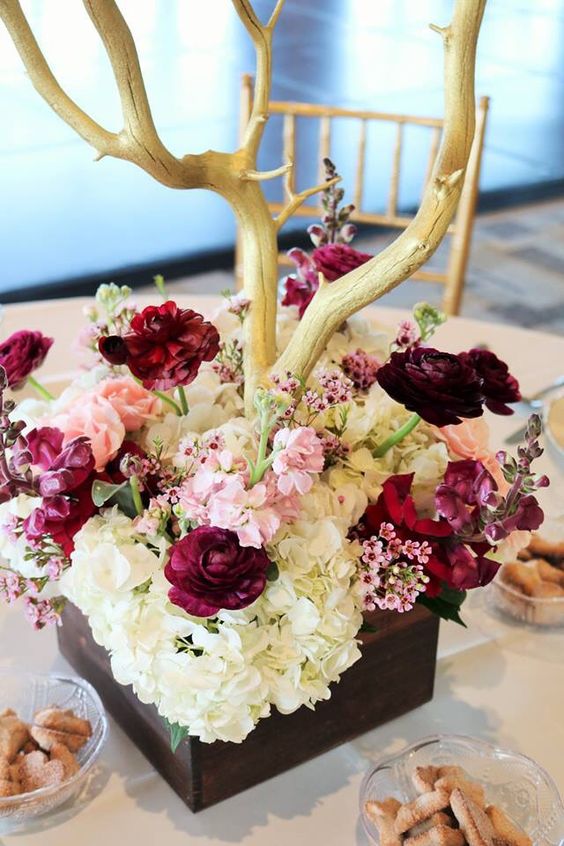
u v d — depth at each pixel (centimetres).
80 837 88
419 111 524
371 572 81
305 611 79
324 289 89
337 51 623
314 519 83
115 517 82
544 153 501
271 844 89
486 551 86
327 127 196
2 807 86
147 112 85
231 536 77
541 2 793
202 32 648
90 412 87
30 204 412
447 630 112
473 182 191
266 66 92
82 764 91
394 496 84
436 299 358
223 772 90
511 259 397
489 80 601
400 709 101
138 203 422
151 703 89
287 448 75
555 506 123
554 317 352
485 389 94
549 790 89
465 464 84
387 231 421
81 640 100
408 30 685
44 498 79
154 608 80
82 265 372
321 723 95
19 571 89
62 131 479
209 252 387
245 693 79
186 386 95
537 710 103
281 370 91
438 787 86
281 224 96
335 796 93
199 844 88
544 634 111
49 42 594
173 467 87
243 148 93
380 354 107
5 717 93
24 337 101
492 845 81
